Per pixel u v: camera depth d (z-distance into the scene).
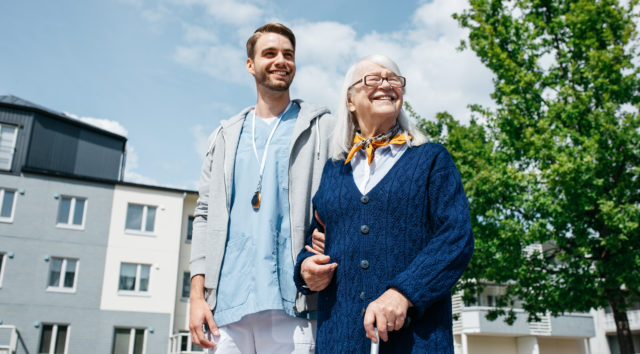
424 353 1.51
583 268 11.15
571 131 11.12
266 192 2.47
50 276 21.47
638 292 11.27
